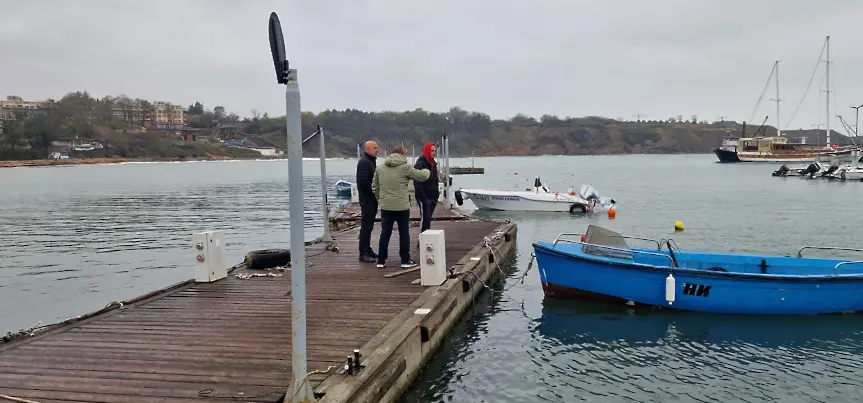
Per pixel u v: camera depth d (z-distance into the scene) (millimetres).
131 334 6391
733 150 98000
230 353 5754
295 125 4070
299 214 4172
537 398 6602
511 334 8812
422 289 8414
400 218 9789
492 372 7336
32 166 118312
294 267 4219
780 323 9227
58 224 24875
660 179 57219
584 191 28156
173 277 14344
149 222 25406
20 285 13562
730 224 22516
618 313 9781
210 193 43656
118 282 13859
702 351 8117
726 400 6613
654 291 9672
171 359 5586
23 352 5801
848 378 7219
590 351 8125
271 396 4703
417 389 6684
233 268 10094
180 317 7066
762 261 10477
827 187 41938
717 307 9484
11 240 20266
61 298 12414
